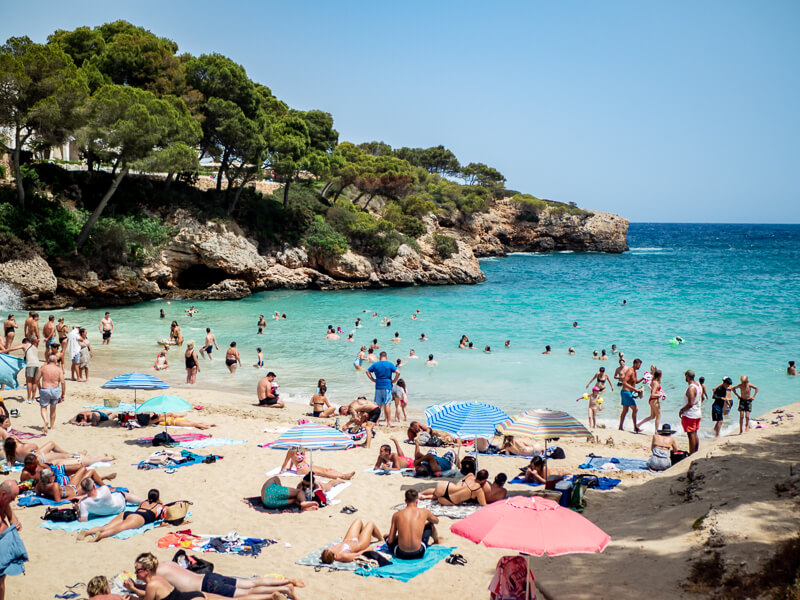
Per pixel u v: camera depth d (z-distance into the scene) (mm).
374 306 48750
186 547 9727
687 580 7695
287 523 11008
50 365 15938
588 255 117062
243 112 53938
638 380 25422
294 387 24172
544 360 29812
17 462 12953
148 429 16641
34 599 7895
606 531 10078
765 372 27156
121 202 47406
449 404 13312
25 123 37344
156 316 40438
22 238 40094
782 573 7035
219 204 55125
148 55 51844
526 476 13391
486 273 81438
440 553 9719
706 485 10609
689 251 144000
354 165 68812
